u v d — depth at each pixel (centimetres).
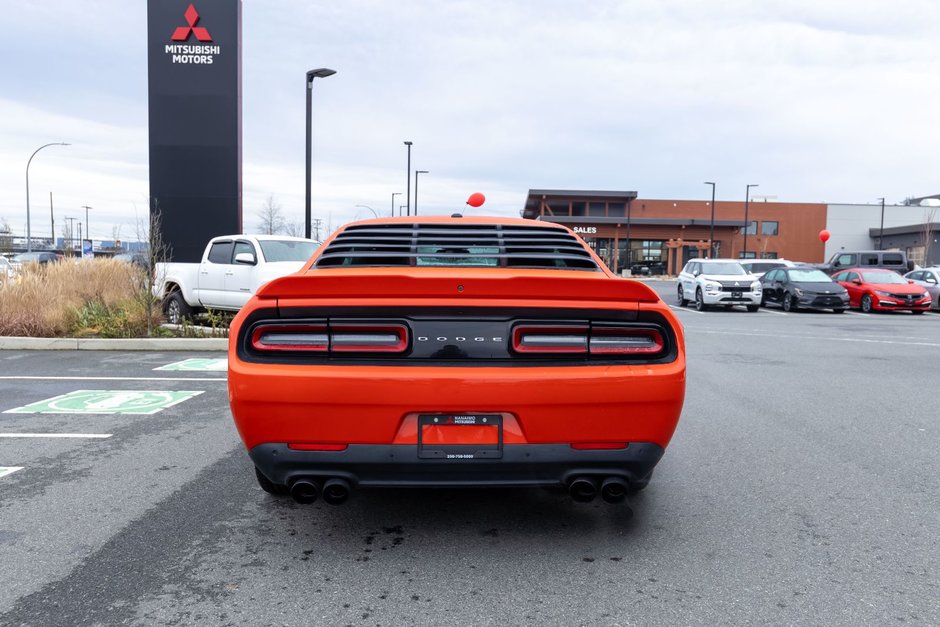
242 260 1109
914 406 656
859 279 2212
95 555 313
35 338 1074
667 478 433
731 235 6269
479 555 316
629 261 5978
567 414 293
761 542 332
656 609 266
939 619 258
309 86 1556
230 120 1814
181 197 1817
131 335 1127
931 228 5838
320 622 255
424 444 292
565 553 319
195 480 425
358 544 329
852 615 261
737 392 730
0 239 7062
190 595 275
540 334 296
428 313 294
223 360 952
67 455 479
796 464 462
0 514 365
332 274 316
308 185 1572
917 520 361
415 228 426
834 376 841
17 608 264
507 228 430
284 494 371
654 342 303
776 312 2111
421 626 253
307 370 289
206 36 1800
